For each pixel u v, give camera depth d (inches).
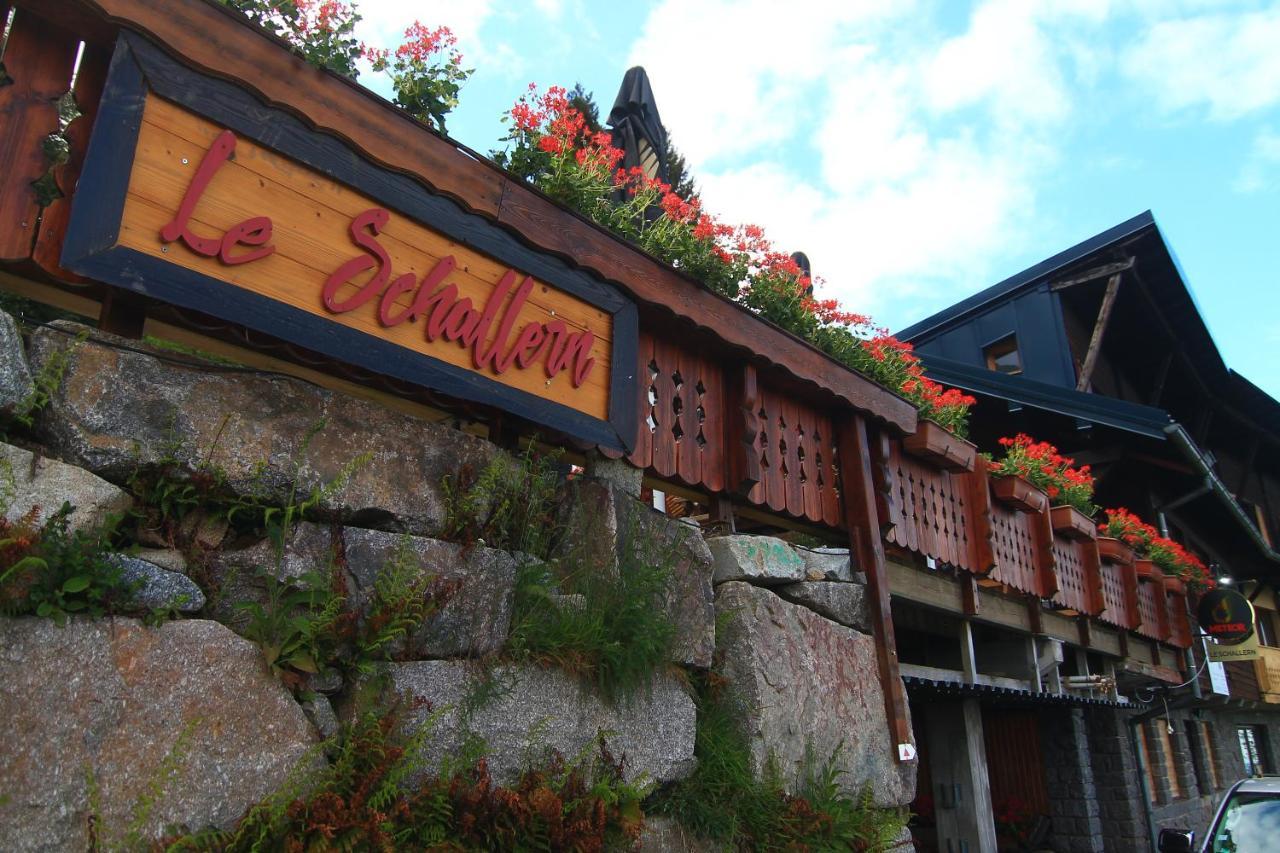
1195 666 480.7
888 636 203.2
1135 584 410.9
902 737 194.2
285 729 97.6
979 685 272.4
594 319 151.7
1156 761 485.4
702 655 156.8
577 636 130.2
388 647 111.5
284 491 109.3
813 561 195.0
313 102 113.6
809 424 212.4
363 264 117.3
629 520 150.5
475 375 129.4
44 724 80.6
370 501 116.8
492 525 133.1
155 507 100.3
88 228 92.4
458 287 129.3
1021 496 295.1
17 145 96.3
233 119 106.3
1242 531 634.2
